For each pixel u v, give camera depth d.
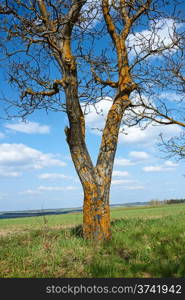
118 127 9.42
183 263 6.10
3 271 6.54
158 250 7.15
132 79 10.24
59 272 6.26
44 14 9.00
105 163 9.02
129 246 7.74
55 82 9.04
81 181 8.91
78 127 8.89
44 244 8.34
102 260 6.66
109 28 9.95
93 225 8.53
